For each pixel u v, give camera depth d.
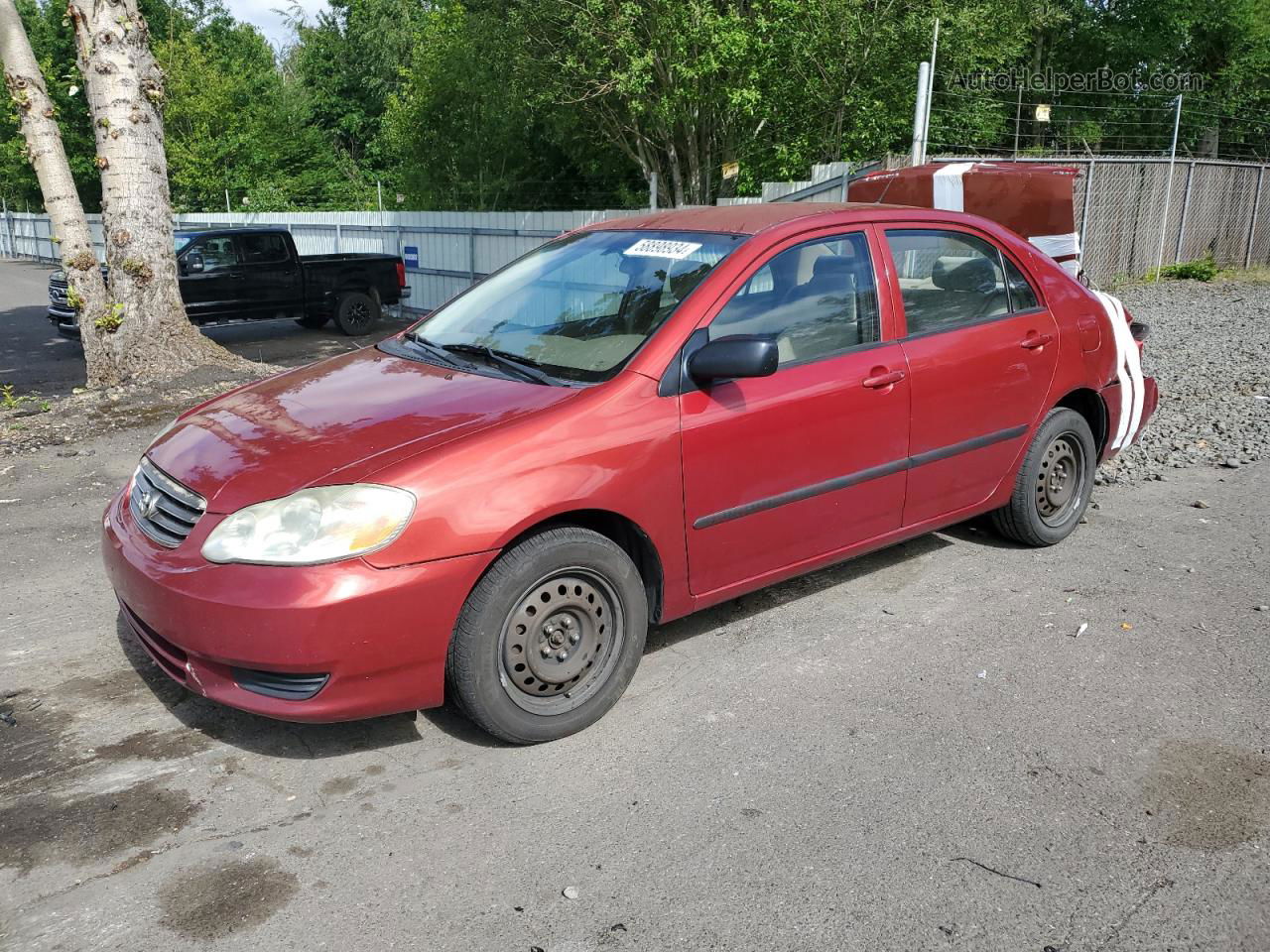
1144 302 15.63
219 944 2.50
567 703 3.43
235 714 3.62
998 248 4.82
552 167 25.58
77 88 9.84
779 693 3.76
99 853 2.84
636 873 2.77
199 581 3.02
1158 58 28.05
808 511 4.02
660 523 3.55
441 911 2.61
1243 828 2.97
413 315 17.88
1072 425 5.07
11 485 6.54
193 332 10.47
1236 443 7.28
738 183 16.66
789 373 3.88
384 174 39.47
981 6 15.05
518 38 15.98
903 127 16.48
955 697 3.73
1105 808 3.06
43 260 35.59
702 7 13.47
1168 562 5.05
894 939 2.52
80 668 3.96
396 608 3.01
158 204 10.03
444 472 3.10
